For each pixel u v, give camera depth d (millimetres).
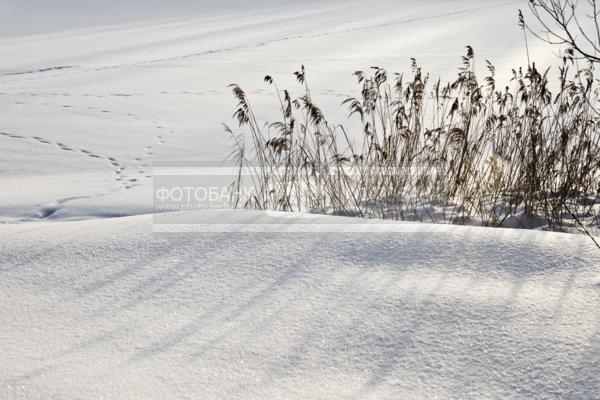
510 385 1703
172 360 1893
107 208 4816
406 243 2654
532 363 1772
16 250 2842
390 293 2227
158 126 9031
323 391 1724
